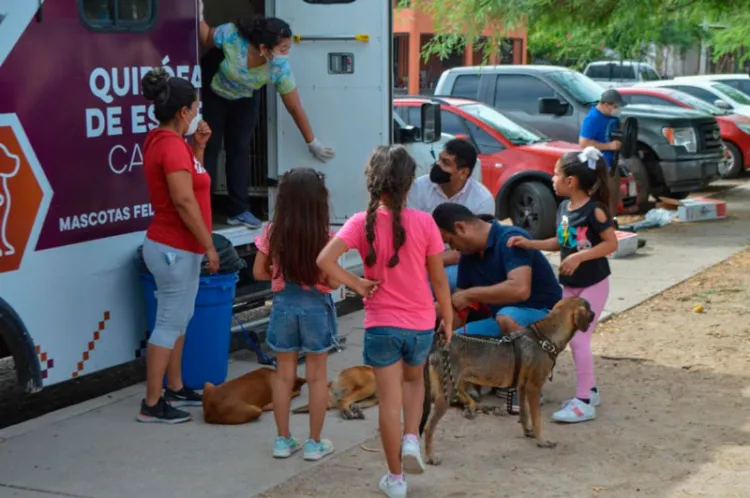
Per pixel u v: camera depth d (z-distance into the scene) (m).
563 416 6.19
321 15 8.26
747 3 12.59
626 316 9.05
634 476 5.35
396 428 4.91
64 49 5.87
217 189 8.74
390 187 4.80
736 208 15.73
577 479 5.30
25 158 5.64
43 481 5.25
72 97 5.94
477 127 13.54
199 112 6.96
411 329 4.85
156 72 5.95
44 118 5.76
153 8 6.50
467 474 5.38
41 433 5.97
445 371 5.51
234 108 7.87
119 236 6.35
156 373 6.11
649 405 6.58
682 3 12.52
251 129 7.97
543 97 15.55
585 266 6.23
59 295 5.92
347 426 6.14
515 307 6.48
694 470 5.43
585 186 6.18
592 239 6.17
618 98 11.90
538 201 12.97
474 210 6.88
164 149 5.88
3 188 5.51
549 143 13.59
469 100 14.45
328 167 8.41
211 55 7.84
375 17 8.23
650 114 14.97
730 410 6.48
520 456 5.65
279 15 8.29
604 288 6.30
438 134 9.52
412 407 5.07
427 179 6.96
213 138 7.85
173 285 6.05
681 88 22.00
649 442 5.88
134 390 6.84
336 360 7.50
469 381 5.78
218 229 7.75
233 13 8.84
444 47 13.15
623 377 7.21
